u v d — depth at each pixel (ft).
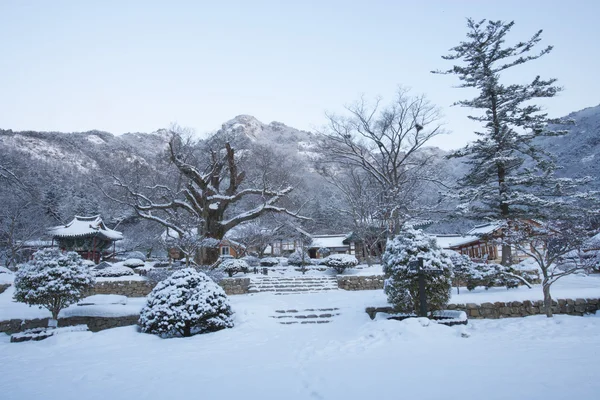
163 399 17.40
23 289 37.86
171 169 108.78
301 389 18.02
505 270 47.60
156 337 33.68
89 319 43.70
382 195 97.60
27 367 25.03
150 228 135.54
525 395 15.34
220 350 28.35
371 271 80.23
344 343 28.50
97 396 18.21
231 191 89.45
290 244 160.35
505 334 29.99
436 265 34.88
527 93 69.41
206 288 37.27
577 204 70.33
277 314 42.50
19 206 99.09
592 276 68.95
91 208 164.96
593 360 20.53
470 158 76.33
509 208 70.69
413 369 20.21
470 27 74.13
